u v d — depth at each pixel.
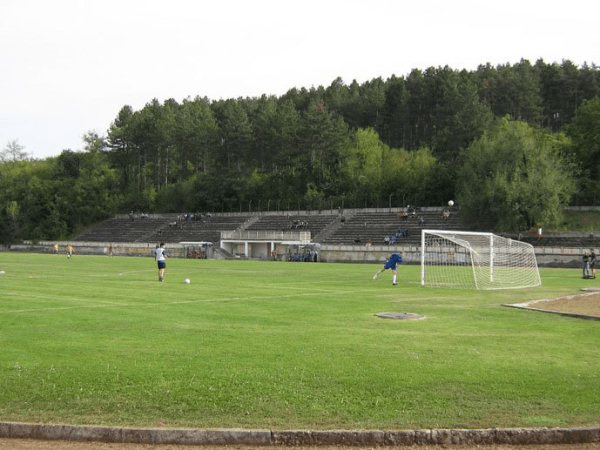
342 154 133.62
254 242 104.06
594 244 80.94
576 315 23.30
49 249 129.75
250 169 150.50
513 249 58.88
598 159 103.88
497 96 152.12
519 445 9.84
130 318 22.22
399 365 14.10
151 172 162.88
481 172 95.38
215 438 9.85
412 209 107.69
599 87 152.12
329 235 104.94
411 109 155.62
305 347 16.31
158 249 41.47
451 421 10.37
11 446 9.75
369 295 32.59
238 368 13.75
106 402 11.35
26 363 14.24
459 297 31.91
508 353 15.68
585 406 11.13
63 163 159.00
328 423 10.28
